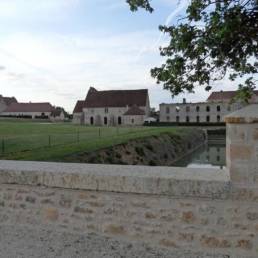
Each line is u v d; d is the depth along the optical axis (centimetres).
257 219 360
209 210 375
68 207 434
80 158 1444
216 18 578
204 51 611
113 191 411
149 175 404
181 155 3120
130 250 390
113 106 8744
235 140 365
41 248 396
